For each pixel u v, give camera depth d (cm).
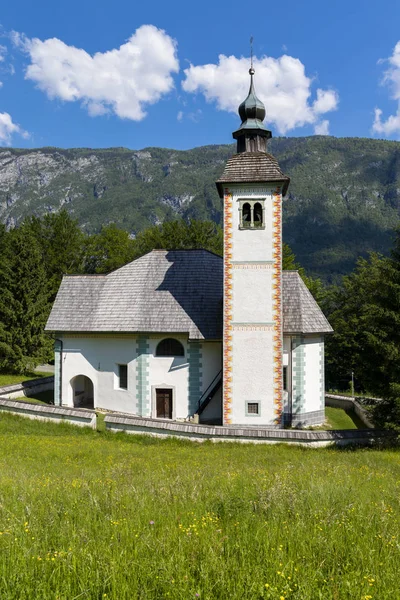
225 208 2881
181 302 3234
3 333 4788
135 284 3394
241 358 2834
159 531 810
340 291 6569
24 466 1672
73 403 3419
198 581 636
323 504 1002
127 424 2664
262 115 2984
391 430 2594
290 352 3105
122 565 654
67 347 3375
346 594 606
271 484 1223
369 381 2592
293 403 3084
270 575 639
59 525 850
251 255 2855
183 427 2569
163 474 1468
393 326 2542
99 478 1342
